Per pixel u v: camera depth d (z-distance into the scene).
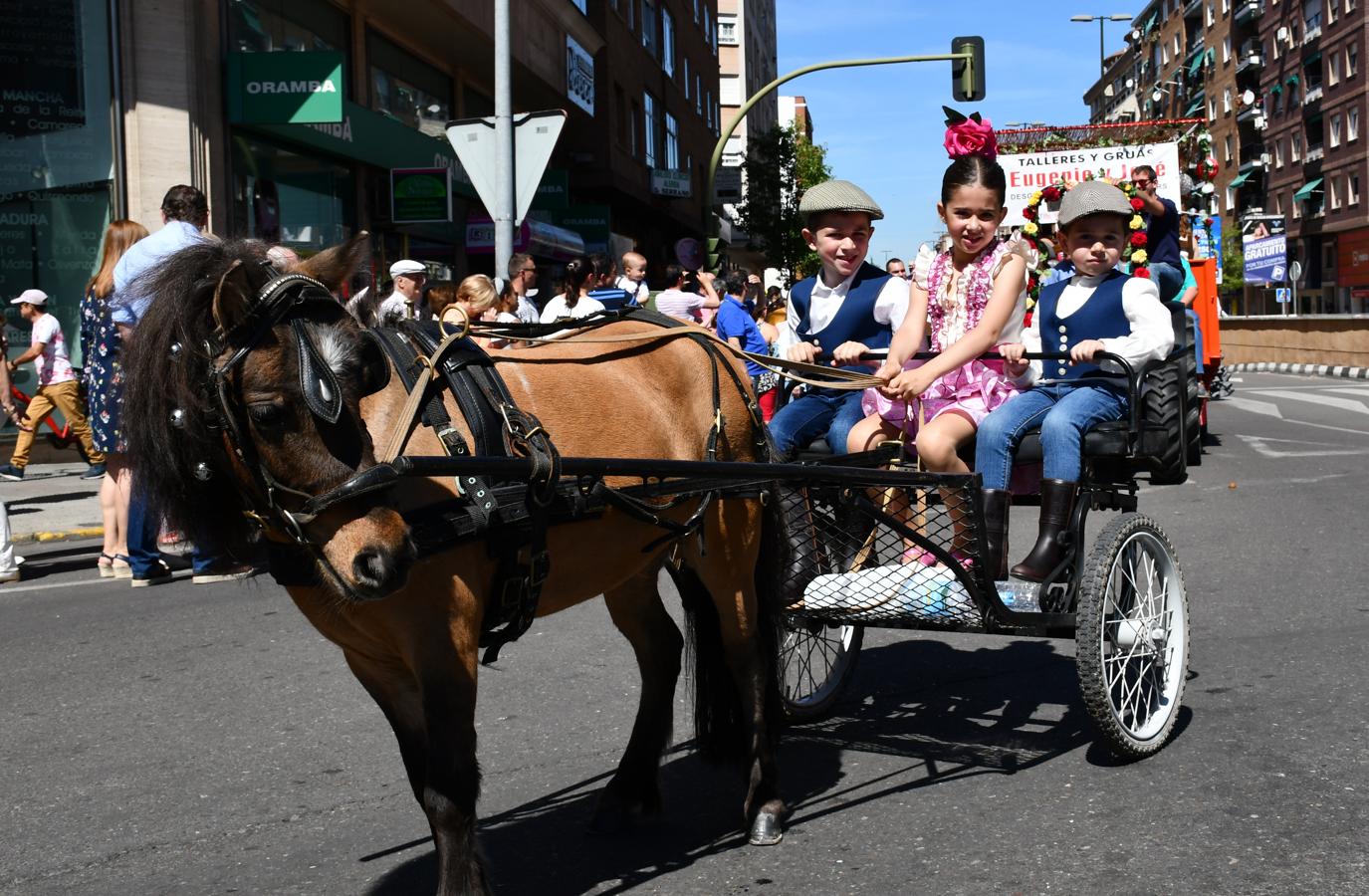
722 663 4.28
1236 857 3.71
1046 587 4.61
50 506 11.30
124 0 13.37
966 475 4.33
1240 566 7.75
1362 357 29.86
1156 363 4.96
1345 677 5.43
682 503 3.97
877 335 5.55
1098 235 5.24
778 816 4.07
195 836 4.16
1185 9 81.94
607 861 3.94
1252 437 15.31
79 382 13.07
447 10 18.05
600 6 27.89
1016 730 5.05
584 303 10.91
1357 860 3.65
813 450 5.43
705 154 44.81
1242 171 73.88
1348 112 60.12
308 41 16.41
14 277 13.92
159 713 5.49
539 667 6.01
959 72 18.36
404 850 4.03
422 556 3.11
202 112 13.73
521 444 3.42
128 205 13.54
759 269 58.62
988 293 5.03
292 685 5.87
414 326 3.46
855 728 5.15
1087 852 3.80
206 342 2.87
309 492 2.83
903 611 4.55
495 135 11.40
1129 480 5.16
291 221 15.66
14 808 4.43
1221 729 4.88
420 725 3.48
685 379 4.19
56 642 6.75
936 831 4.04
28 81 13.66
